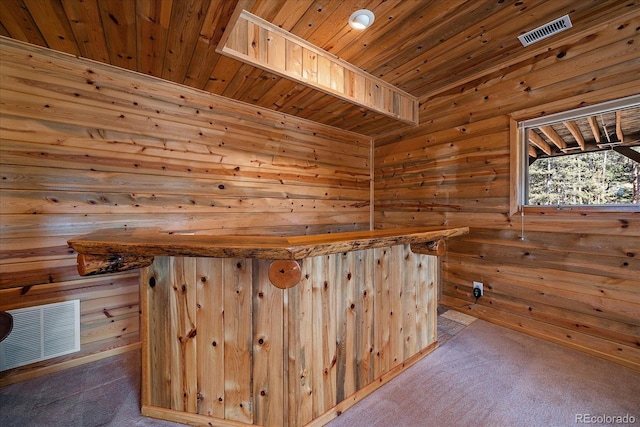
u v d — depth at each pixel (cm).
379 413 143
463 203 268
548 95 209
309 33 192
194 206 234
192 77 209
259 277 126
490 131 245
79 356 188
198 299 132
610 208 187
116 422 137
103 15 141
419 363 188
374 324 163
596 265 192
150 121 212
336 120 302
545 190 219
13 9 136
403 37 197
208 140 240
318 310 135
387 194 351
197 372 134
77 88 185
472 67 240
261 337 127
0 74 164
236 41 173
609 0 163
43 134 175
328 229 330
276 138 283
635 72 171
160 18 142
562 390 158
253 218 270
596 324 192
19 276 171
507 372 176
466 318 257
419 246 182
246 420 129
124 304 205
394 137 340
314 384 134
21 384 166
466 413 142
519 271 230
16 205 170
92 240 115
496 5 166
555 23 183
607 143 190
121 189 202
